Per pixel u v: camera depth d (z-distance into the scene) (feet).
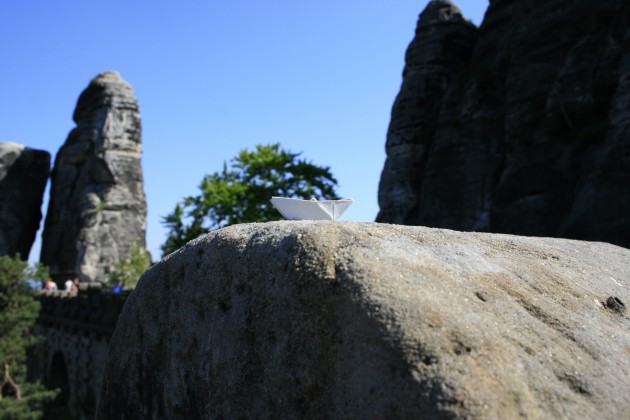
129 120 175.22
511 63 84.07
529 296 10.65
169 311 13.39
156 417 13.19
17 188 174.81
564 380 8.87
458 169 87.30
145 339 13.99
